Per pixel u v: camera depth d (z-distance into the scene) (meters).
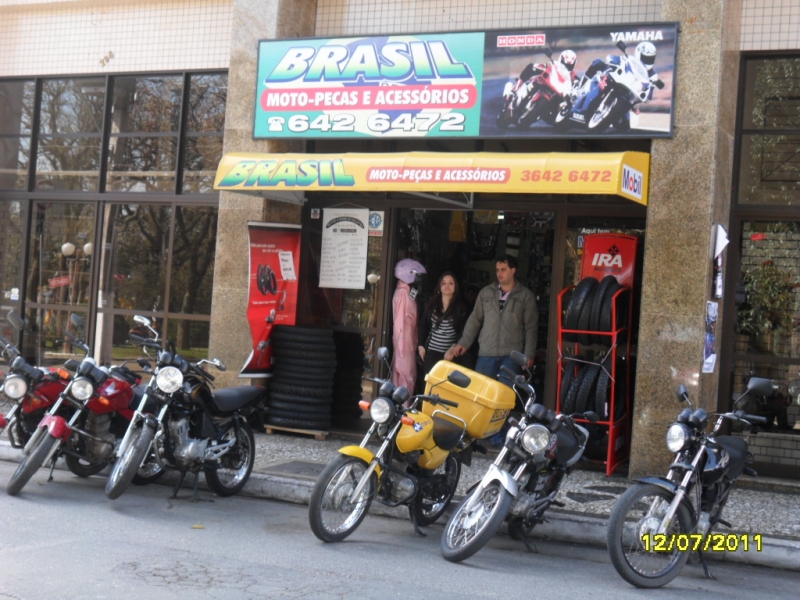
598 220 9.19
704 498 5.90
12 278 11.38
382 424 6.24
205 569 5.21
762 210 8.51
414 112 8.80
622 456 8.85
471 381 6.65
